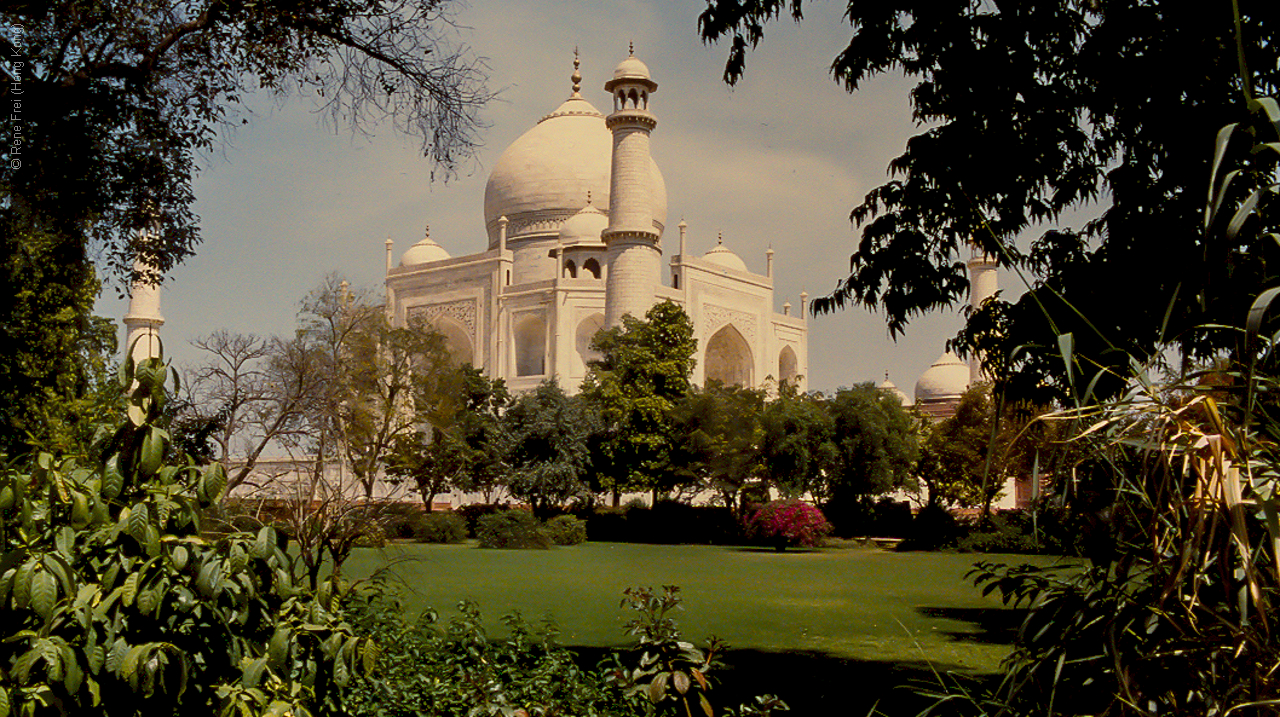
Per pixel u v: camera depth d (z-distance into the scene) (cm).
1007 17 1120
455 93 1432
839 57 1241
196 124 1423
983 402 4856
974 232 1191
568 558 3469
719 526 4628
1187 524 354
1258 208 453
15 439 1922
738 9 1256
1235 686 347
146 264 1560
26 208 1338
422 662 982
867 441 4662
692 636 1645
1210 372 374
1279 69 974
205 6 1290
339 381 3859
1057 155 1202
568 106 8612
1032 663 434
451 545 4188
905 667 1348
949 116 1195
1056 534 470
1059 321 1059
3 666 487
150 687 472
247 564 534
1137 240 1028
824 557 3616
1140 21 1010
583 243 7425
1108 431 394
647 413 4853
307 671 574
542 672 891
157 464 529
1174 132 985
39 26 1227
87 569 527
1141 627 404
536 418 4806
